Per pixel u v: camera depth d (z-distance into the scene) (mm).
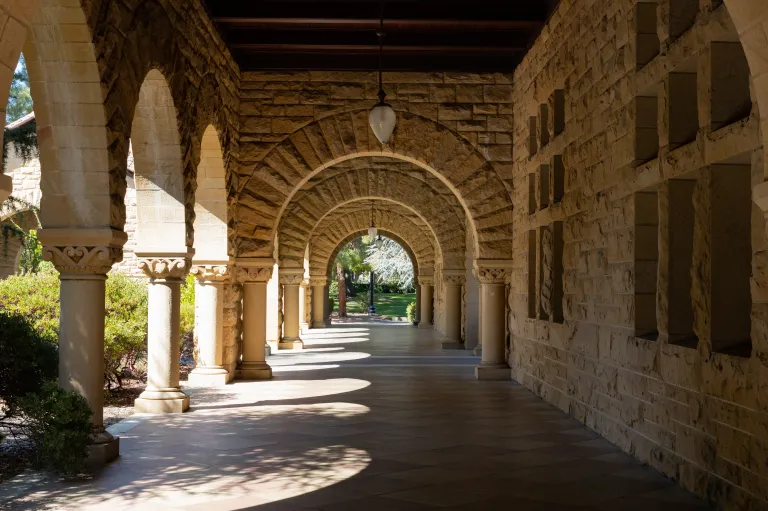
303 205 19422
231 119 11953
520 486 5867
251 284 12797
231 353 12508
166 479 6000
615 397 7535
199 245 11547
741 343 5504
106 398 10398
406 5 10625
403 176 19734
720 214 5508
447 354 17500
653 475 6277
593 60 8359
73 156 6398
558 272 10172
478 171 12836
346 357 16734
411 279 42781
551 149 10242
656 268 7039
